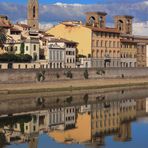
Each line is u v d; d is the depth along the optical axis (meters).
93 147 85.81
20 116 127.19
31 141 91.81
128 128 108.19
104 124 115.31
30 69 187.62
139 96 194.50
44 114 132.50
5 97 171.12
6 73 177.50
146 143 89.25
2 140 92.44
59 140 92.88
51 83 197.25
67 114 133.75
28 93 184.50
